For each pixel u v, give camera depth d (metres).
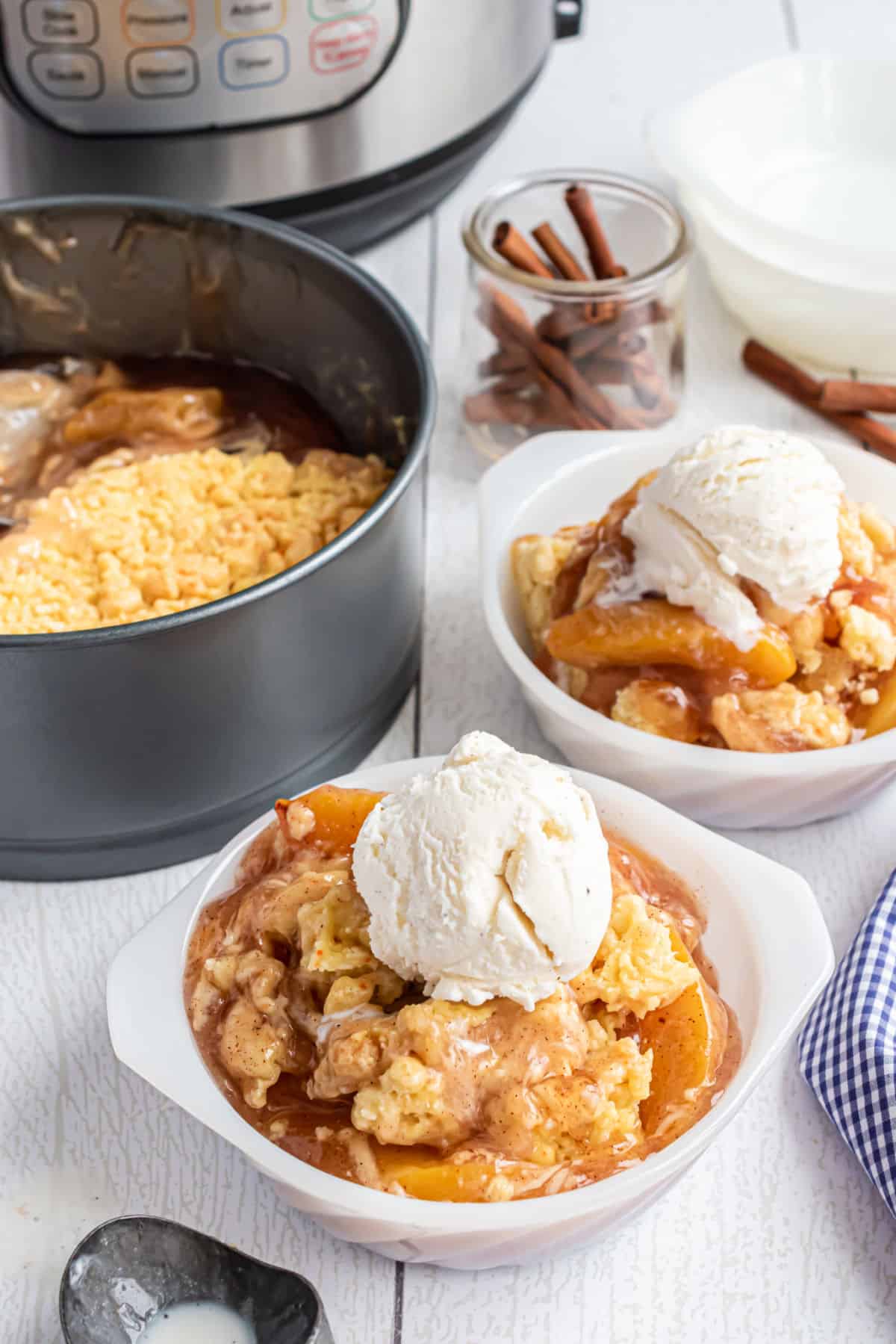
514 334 0.95
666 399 0.97
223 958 0.77
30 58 0.93
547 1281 0.76
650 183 1.07
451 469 0.97
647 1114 0.75
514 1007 0.75
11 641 0.77
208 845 0.85
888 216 1.02
